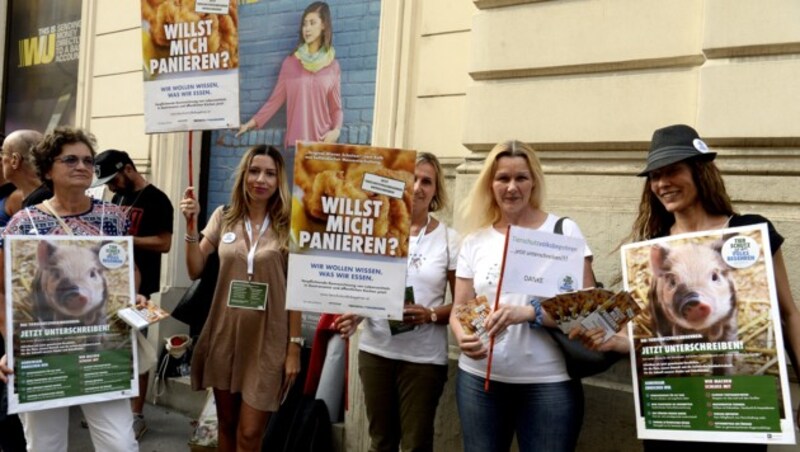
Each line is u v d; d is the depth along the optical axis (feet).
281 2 19.57
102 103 23.24
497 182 10.03
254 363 11.59
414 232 11.89
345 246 10.66
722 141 11.39
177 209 20.98
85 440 16.63
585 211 12.54
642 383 8.64
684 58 11.86
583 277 9.56
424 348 11.35
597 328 8.72
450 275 11.71
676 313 8.52
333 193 10.67
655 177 8.99
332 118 18.39
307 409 14.88
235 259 11.73
